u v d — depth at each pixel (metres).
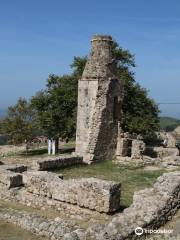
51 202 16.12
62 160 24.47
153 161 27.05
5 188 18.11
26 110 40.81
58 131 37.56
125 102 40.34
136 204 13.31
